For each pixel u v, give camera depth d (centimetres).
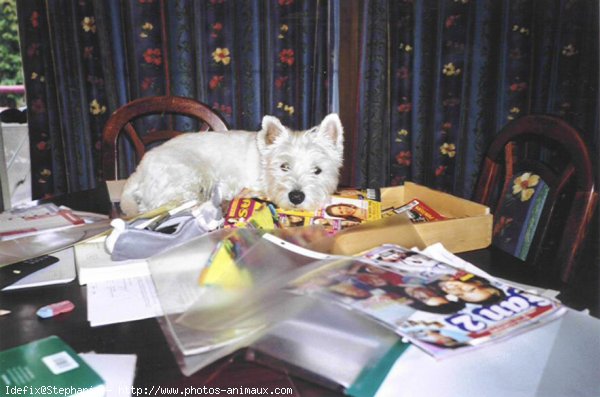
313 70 301
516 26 294
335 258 96
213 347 71
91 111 287
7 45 335
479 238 126
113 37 279
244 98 301
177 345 72
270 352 72
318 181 187
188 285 89
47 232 125
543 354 71
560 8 294
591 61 297
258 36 293
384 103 306
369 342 74
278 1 289
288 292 82
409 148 313
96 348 76
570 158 139
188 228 115
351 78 309
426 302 79
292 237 110
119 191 193
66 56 275
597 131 302
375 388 65
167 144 215
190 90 295
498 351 71
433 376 67
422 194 158
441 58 298
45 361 69
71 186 290
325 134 203
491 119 307
